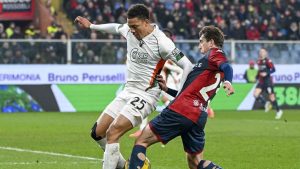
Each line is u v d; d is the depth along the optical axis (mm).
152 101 26203
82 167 31828
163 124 23953
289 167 32094
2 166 32031
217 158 34875
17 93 66938
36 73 67312
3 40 66688
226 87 23297
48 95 67562
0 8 79312
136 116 25859
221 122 55594
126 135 45469
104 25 27734
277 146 39625
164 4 78750
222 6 79375
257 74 65062
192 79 24188
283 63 72125
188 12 77312
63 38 72500
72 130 48781
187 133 24328
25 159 34375
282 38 79500
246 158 34875
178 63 25094
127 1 78625
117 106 26766
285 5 81688
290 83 72125
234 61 70938
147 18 25531
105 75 68750
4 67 66500
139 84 26156
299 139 43125
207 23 77188
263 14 80250
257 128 50438
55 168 31531
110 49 68875
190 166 24953
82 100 68312
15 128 50188
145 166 23969
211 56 24016
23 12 79688
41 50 67625
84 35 73688
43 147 39312
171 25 75625
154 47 25656
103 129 26875
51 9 77375
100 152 37188
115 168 26062
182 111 23875
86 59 68500
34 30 76125
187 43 69688
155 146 39250
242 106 71062
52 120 57156
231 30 77500
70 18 78062
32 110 67188
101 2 76375
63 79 67875
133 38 25984
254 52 71438
